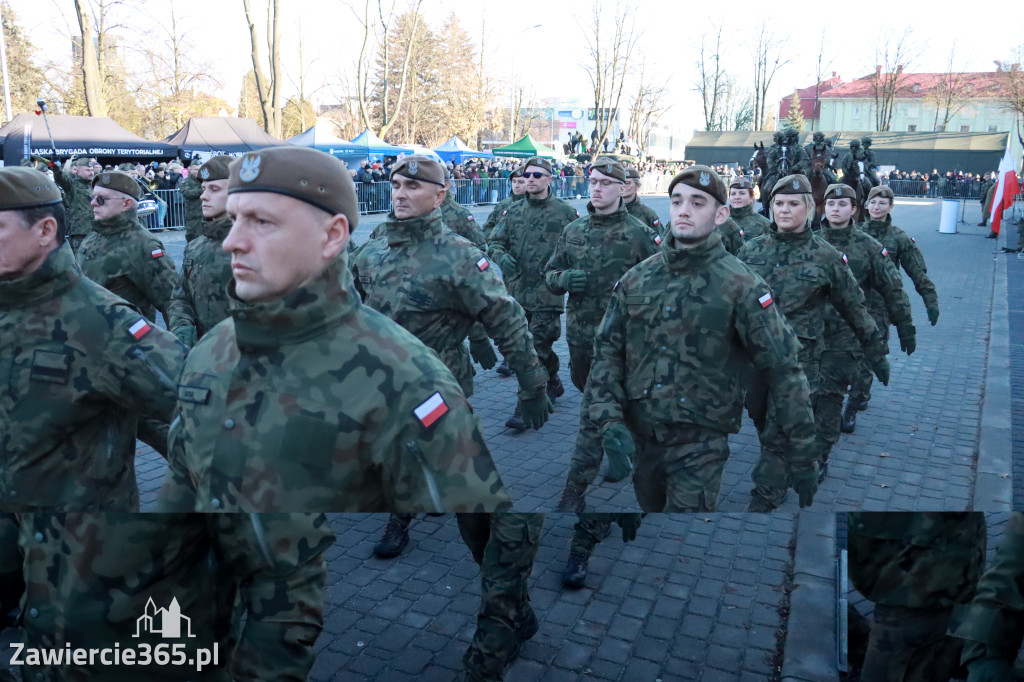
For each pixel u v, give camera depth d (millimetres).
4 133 13930
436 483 1401
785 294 3871
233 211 1373
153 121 23984
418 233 3361
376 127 44938
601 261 4211
